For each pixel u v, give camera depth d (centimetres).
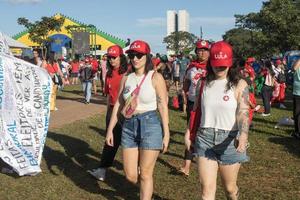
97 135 1116
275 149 975
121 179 743
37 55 1445
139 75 558
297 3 3225
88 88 1914
